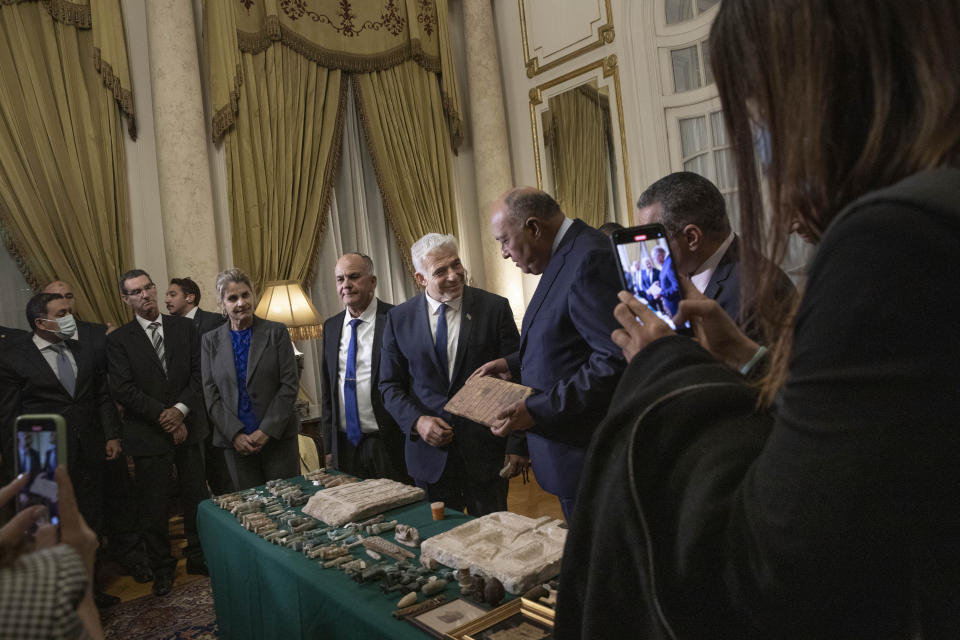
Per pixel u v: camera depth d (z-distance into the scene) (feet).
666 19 20.08
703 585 1.46
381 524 6.41
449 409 7.24
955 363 1.15
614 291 6.46
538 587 4.46
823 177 1.48
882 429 1.17
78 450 12.29
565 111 22.21
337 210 21.42
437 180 22.84
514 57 23.75
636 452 1.64
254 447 11.54
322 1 21.04
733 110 1.75
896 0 1.34
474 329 9.62
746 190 1.75
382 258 22.12
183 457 13.23
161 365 13.12
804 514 1.23
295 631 5.66
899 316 1.17
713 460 1.54
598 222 21.54
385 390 10.07
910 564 1.24
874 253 1.20
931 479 1.17
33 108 16.62
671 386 1.72
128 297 13.41
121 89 17.49
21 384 12.11
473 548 5.16
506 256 7.79
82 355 12.62
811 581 1.27
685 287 3.06
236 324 12.14
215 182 19.13
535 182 23.22
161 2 17.56
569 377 7.07
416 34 22.47
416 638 4.10
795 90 1.48
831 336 1.24
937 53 1.30
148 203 18.16
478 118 23.16
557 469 6.86
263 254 19.57
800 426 1.28
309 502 7.34
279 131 20.01
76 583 1.83
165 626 10.82
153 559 12.46
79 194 17.02
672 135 20.06
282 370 12.10
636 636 1.66
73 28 17.20
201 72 19.10
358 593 4.92
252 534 6.74
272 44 20.04
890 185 1.38
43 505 2.65
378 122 21.99
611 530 1.66
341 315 11.82
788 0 1.50
